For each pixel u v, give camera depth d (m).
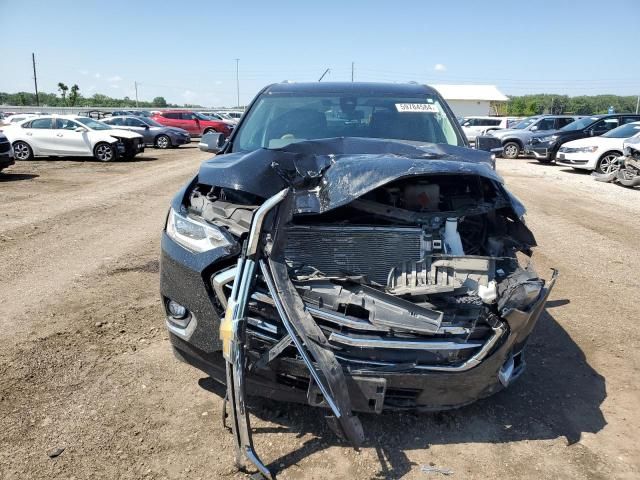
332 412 2.41
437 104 4.55
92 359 3.58
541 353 3.91
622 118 19.33
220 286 2.62
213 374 2.86
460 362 2.51
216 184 2.83
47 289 4.86
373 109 4.42
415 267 2.65
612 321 4.52
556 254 6.64
